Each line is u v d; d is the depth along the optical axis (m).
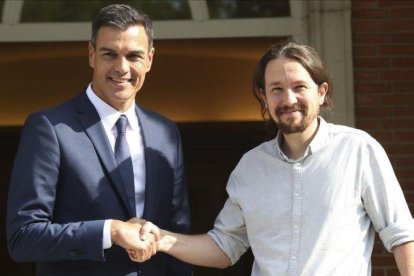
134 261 3.46
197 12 5.63
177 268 3.72
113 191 3.47
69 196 3.43
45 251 3.33
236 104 7.31
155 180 3.57
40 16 5.71
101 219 3.42
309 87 3.33
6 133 7.20
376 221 3.33
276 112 3.34
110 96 3.49
